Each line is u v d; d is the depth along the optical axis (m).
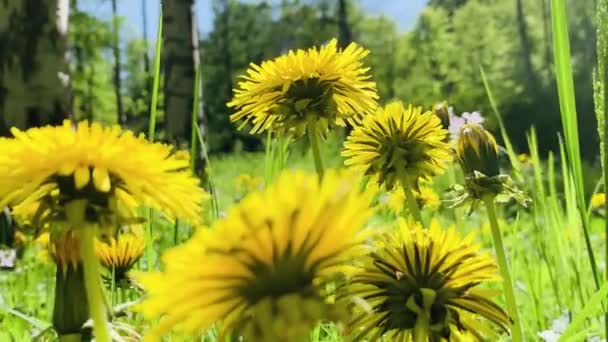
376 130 0.49
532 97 9.28
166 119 2.20
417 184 0.49
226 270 0.23
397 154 0.48
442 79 10.25
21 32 1.77
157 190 0.27
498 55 10.01
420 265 0.33
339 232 0.23
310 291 0.23
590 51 8.32
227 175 3.74
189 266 0.22
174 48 2.21
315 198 0.22
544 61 9.73
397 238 0.33
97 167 0.26
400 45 10.80
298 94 0.48
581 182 0.39
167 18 2.21
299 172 0.22
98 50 8.09
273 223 0.22
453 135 0.57
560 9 0.37
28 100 1.77
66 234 0.28
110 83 9.47
